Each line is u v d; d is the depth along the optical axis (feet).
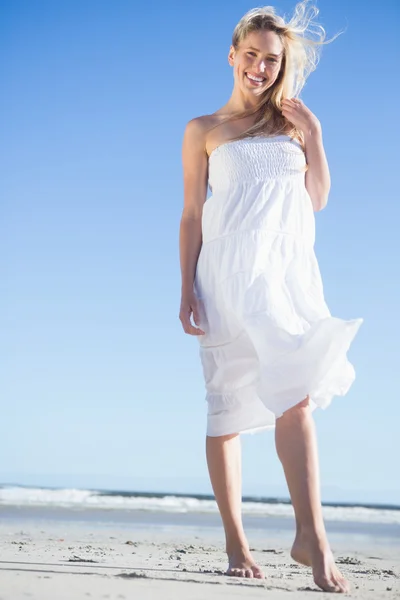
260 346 7.75
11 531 16.75
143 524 23.11
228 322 8.43
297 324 7.99
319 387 7.68
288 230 8.48
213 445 8.68
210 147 9.05
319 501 7.43
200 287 8.84
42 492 46.50
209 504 44.32
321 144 8.91
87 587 6.53
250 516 33.65
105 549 12.52
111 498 44.09
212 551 13.57
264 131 8.91
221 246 8.54
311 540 7.29
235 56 9.21
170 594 6.36
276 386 7.50
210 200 8.81
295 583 7.96
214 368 8.70
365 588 7.80
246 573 8.43
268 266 8.28
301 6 9.21
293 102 8.98
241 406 8.53
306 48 9.23
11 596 5.85
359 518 37.83
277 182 8.59
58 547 12.30
